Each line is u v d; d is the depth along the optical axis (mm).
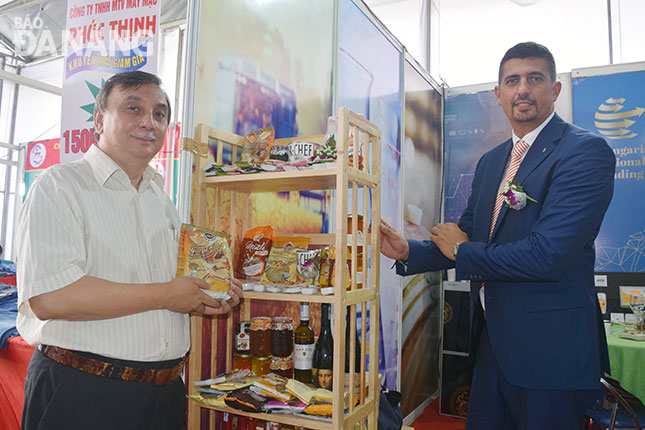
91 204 1102
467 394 3734
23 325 1133
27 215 1022
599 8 4590
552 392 1475
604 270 3832
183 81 1469
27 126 6172
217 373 1609
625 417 2285
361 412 1389
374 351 1517
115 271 1105
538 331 1493
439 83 4332
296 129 2062
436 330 4230
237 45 1693
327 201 2270
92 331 1062
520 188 1552
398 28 5086
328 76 2326
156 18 1578
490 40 4930
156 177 1336
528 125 1670
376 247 1527
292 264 1456
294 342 1560
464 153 4355
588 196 1438
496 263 1521
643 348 2510
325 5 2326
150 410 1141
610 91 3926
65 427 1021
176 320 1229
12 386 1819
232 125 1662
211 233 1334
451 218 4375
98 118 1213
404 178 3381
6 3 2637
